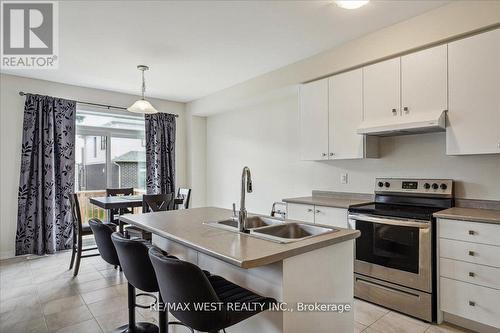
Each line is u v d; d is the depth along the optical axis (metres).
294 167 4.14
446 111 2.38
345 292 1.76
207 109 5.15
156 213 2.52
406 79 2.62
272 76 3.89
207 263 1.95
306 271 1.52
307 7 2.41
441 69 2.41
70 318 2.42
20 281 3.19
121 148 5.21
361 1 2.22
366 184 3.33
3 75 3.98
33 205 4.08
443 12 2.41
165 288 1.35
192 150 5.61
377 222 2.57
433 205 2.72
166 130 5.41
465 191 2.62
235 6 2.38
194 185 5.63
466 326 2.20
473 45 2.25
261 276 1.55
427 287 2.30
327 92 3.25
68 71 3.89
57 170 4.30
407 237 2.41
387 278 2.54
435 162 2.80
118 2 2.30
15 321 2.37
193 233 1.74
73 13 2.46
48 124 4.18
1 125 3.97
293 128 4.15
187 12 2.46
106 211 5.04
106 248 2.06
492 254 2.02
